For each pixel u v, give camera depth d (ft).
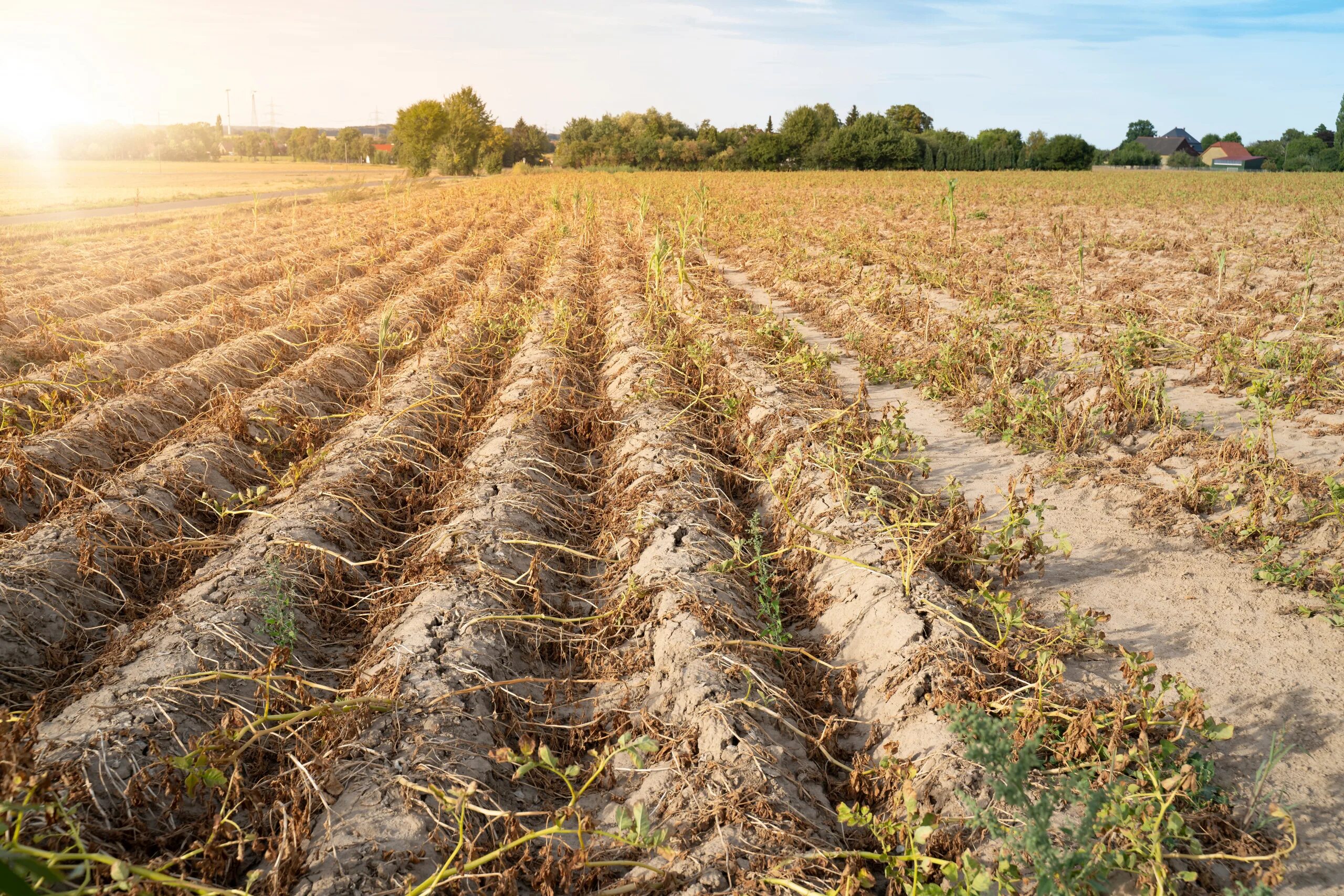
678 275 51.47
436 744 13.65
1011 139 336.49
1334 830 12.08
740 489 25.68
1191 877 10.50
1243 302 42.01
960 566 19.62
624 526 21.89
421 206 115.75
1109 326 39.34
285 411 29.22
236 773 12.28
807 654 16.65
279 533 20.45
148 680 14.88
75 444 25.52
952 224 52.95
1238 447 23.15
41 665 16.89
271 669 13.75
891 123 261.65
